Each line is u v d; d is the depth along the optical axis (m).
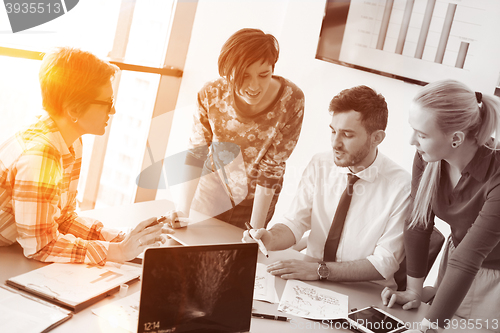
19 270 1.26
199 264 1.09
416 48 2.21
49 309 1.10
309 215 2.14
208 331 1.11
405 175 2.00
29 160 1.26
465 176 1.66
